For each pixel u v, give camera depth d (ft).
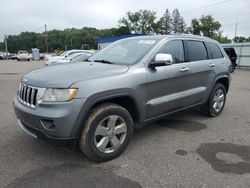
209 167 11.34
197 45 16.88
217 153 12.76
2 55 173.27
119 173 10.75
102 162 11.66
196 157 12.29
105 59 14.44
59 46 323.78
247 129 16.38
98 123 11.03
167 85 14.01
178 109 15.29
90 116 10.93
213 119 18.40
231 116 19.29
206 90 17.17
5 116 18.45
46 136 10.59
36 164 11.39
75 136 10.62
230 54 62.08
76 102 10.30
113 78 11.49
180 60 15.23
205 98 17.34
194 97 16.15
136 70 12.50
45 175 10.51
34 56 163.84
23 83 11.89
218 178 10.46
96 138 11.32
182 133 15.47
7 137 14.33
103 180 10.22
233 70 62.64
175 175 10.66
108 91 11.10
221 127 16.67
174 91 14.60
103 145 11.39
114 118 11.55
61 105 10.23
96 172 10.80
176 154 12.59
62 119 10.17
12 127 15.99
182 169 11.14
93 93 10.64
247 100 25.55
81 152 12.56
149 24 271.08
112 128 11.59
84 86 10.53
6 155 12.17
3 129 15.62
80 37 316.60
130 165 11.43
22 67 77.46
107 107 11.27
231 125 17.12
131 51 14.16
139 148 13.20
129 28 272.72
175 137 14.80
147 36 15.42
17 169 10.94
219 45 19.34
